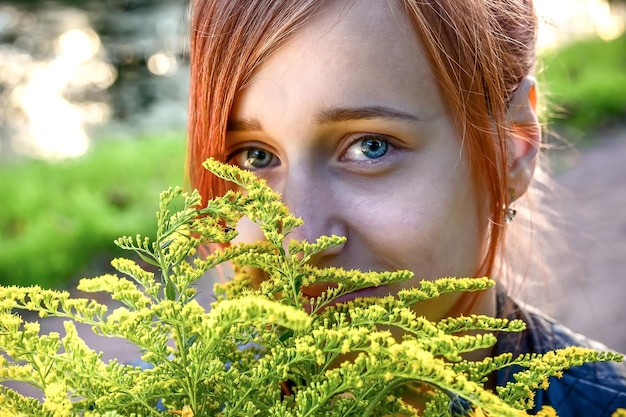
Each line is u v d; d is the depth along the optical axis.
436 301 0.72
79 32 9.10
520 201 1.10
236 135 0.74
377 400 0.50
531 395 0.53
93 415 0.46
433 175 0.70
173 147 6.46
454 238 0.72
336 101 0.67
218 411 0.53
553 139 5.80
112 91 8.38
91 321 0.49
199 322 0.45
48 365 0.50
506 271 0.99
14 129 7.39
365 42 0.67
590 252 3.99
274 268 0.56
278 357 0.49
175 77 8.63
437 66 0.69
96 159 5.98
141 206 5.20
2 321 0.48
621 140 6.44
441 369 0.41
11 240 4.53
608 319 3.30
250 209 0.54
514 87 0.86
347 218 0.68
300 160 0.69
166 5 9.58
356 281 0.57
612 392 0.86
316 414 0.51
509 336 0.90
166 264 0.52
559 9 2.59
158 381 0.50
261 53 0.67
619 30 9.84
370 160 0.69
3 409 0.49
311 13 0.66
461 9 0.73
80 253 4.45
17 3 9.36
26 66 8.52
